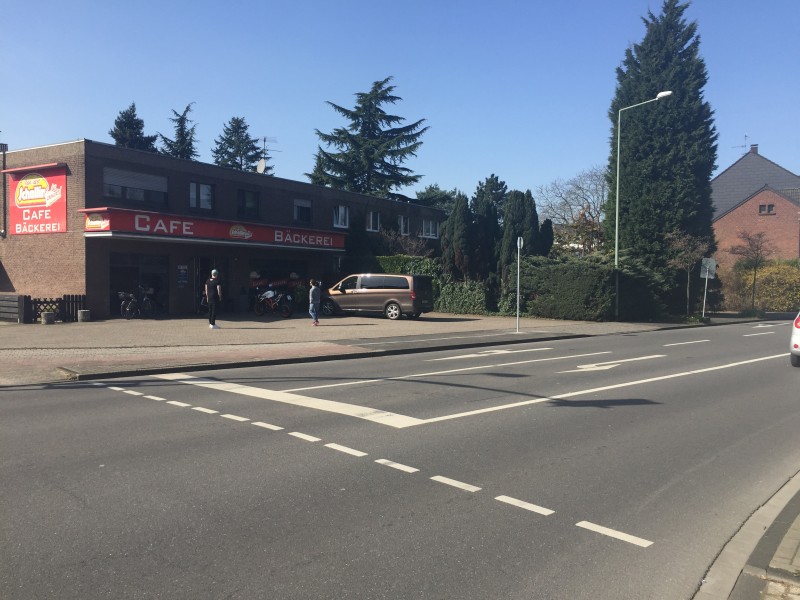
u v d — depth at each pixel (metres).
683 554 4.32
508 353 15.97
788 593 3.76
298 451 6.61
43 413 8.41
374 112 54.72
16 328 19.28
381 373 12.24
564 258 28.39
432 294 26.53
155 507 4.98
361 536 4.48
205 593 3.66
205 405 8.98
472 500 5.25
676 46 32.25
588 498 5.36
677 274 32.66
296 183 32.12
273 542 4.36
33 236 23.56
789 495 5.53
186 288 25.58
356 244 35.25
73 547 4.24
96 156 22.61
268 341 17.06
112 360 13.17
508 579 3.91
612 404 9.30
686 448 7.00
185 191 26.20
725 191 59.34
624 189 33.16
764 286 40.47
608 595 3.75
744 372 12.81
